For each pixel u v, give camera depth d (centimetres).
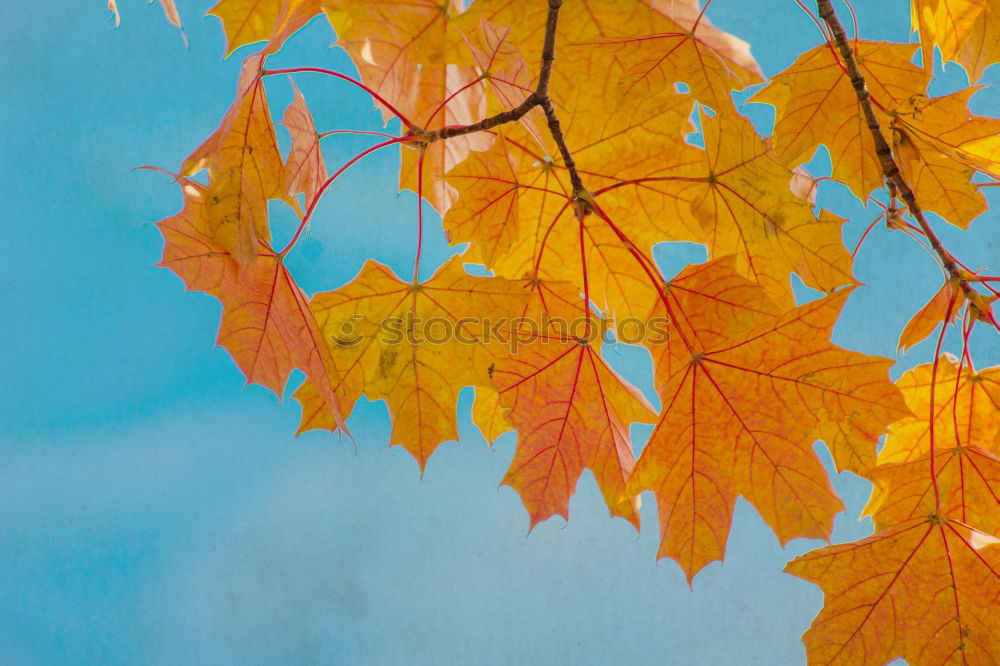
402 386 90
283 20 84
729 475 89
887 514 93
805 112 91
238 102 82
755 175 92
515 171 91
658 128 92
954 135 90
